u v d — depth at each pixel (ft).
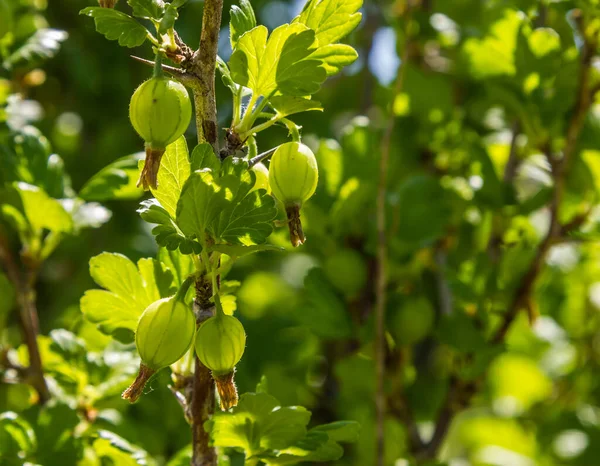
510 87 2.73
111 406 2.55
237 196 2.19
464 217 3.03
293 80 2.24
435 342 3.34
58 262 4.07
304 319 2.68
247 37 2.22
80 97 4.05
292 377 3.15
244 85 2.23
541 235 3.39
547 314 3.59
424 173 2.94
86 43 3.95
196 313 2.22
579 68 2.69
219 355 2.18
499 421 4.19
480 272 2.73
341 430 2.32
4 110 2.66
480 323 2.72
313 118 4.07
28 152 2.65
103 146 4.11
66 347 2.55
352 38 3.89
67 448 2.47
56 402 2.49
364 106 3.65
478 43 2.77
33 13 2.83
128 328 2.38
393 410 2.74
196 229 2.19
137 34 2.20
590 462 3.57
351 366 2.72
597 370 3.77
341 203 2.72
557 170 2.73
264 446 2.28
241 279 3.97
